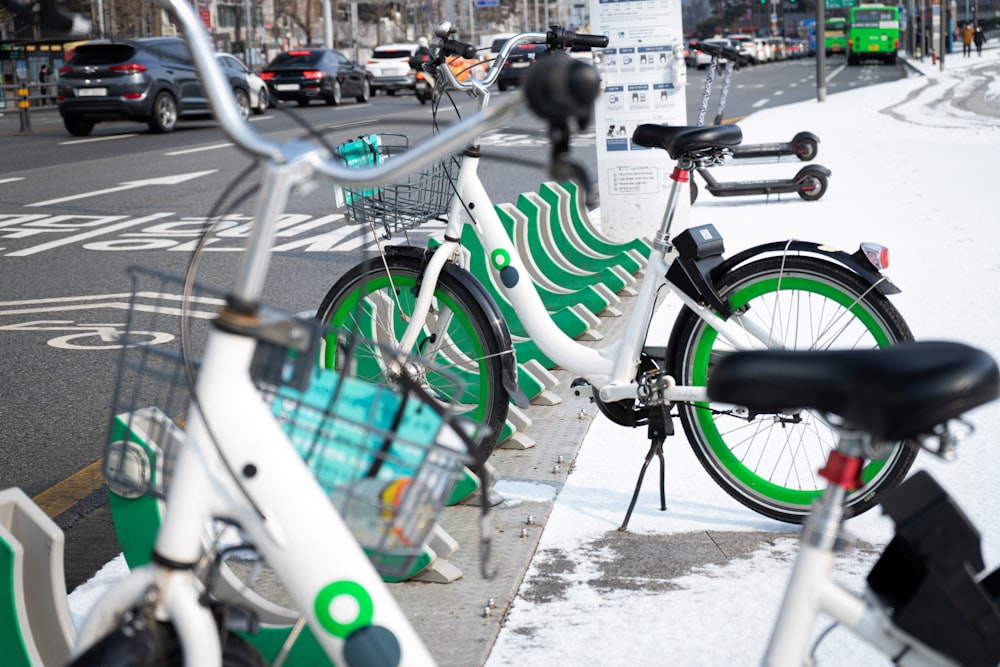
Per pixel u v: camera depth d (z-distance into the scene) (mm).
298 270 8570
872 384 1454
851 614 1577
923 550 1615
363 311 3859
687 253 3461
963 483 3871
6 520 2340
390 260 3752
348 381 1892
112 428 2262
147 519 2627
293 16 68688
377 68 39969
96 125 27078
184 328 1820
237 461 1611
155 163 16844
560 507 3791
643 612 3037
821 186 11297
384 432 1771
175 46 23625
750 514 3729
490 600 3082
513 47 3873
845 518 3447
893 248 8367
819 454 4203
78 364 5996
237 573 3260
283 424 1899
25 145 20422
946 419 1457
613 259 7602
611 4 8703
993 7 133500
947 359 1490
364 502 1767
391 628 1637
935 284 7023
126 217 11609
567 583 3236
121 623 1608
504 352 3674
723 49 8844
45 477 4391
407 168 1451
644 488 3963
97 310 7297
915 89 32562
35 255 9438
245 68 26000
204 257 9203
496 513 3727
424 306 3684
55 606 2277
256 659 1731
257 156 1545
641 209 8938
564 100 1333
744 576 3248
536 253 7059
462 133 1414
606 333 6031
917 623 1592
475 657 2814
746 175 13609
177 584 1620
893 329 3348
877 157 14820
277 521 1619
